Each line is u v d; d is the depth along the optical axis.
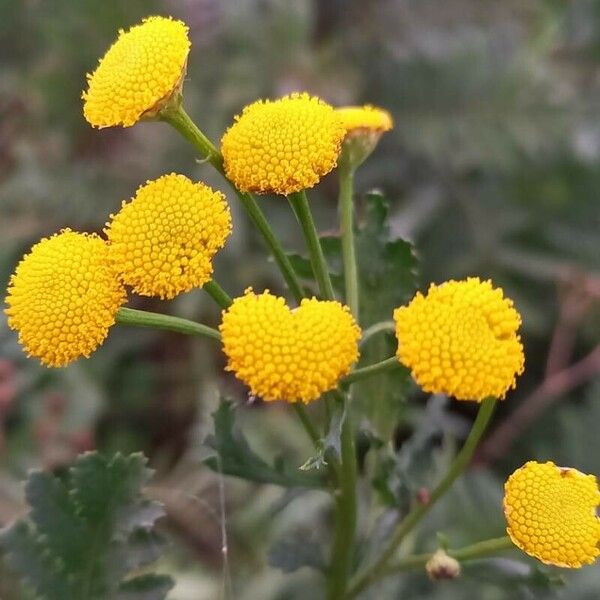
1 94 0.19
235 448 0.07
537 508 0.06
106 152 0.19
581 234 0.18
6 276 0.16
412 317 0.06
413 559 0.08
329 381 0.06
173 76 0.07
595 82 0.18
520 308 0.17
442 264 0.18
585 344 0.17
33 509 0.08
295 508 0.14
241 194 0.07
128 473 0.08
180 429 0.17
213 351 0.17
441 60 0.18
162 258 0.07
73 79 0.18
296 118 0.07
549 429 0.16
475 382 0.06
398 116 0.18
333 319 0.06
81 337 0.07
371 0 0.21
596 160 0.17
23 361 0.15
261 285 0.17
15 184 0.18
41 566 0.08
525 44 0.19
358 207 0.18
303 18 0.18
